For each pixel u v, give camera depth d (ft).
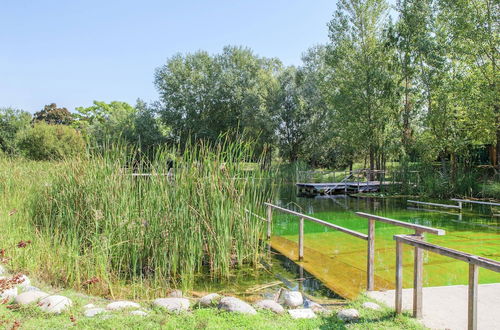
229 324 8.70
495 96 37.78
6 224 15.96
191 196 15.62
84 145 18.54
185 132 87.20
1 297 9.74
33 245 13.53
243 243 16.46
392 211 33.24
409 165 48.16
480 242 20.31
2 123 80.23
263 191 20.02
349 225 26.00
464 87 40.27
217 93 88.07
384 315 9.60
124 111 101.24
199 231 14.99
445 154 48.39
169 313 9.50
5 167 26.86
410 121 53.26
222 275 14.62
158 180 15.70
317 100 71.56
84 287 12.12
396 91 51.85
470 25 38.73
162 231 14.44
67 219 15.70
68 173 17.30
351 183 53.47
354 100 54.60
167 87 90.58
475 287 7.34
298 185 55.98
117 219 15.06
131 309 9.70
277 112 73.56
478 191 41.81
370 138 54.70
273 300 11.49
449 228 24.48
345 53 55.67
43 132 64.28
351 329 8.67
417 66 49.42
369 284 12.10
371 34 55.06
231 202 16.28
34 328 8.05
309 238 21.39
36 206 18.53
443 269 14.96
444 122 43.80
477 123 40.27
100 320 8.72
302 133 75.20
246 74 87.51
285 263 16.34
